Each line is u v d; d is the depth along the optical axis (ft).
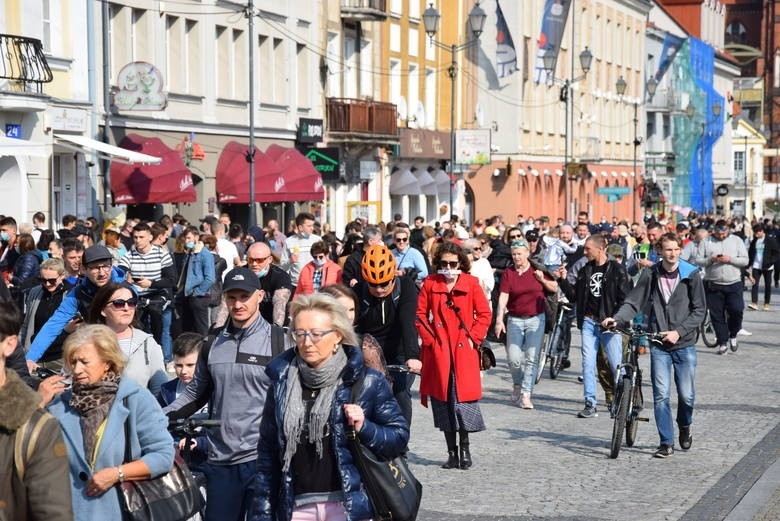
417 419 135.44
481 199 539.70
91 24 255.50
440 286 109.29
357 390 58.44
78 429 57.26
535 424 132.26
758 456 114.52
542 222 320.50
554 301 162.71
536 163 564.71
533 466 109.70
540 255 210.18
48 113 237.45
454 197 496.23
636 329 116.16
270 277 124.16
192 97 300.81
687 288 114.93
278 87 350.43
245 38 326.85
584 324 138.00
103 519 56.85
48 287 104.94
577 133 635.25
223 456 69.62
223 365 69.56
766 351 206.49
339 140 380.99
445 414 108.47
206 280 177.27
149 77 257.34
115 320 76.23
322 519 58.34
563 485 101.65
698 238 203.31
